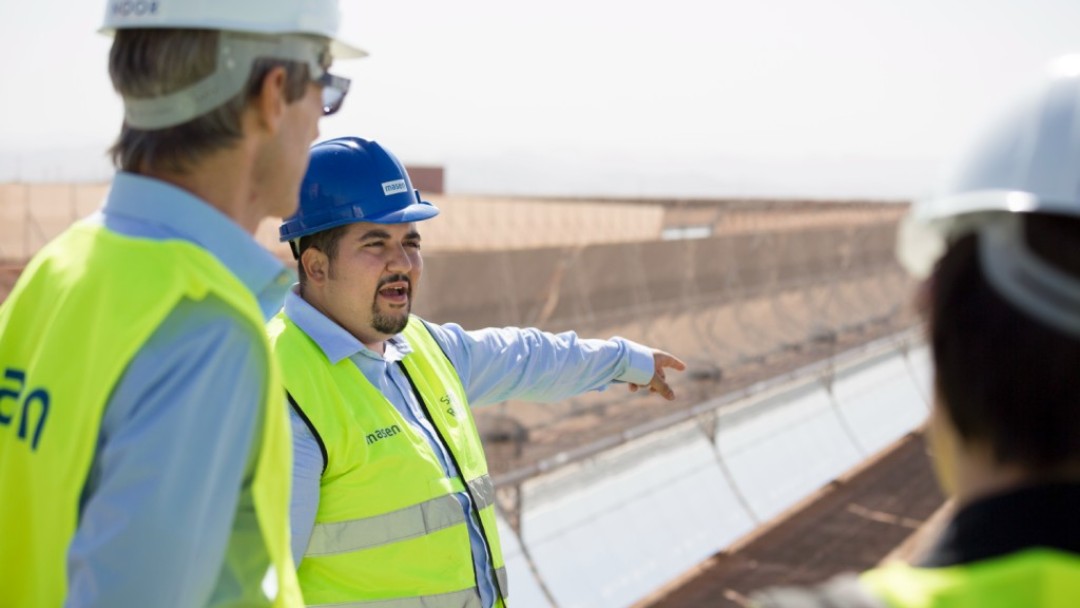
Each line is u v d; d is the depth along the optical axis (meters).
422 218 2.79
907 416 19.94
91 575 1.37
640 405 14.66
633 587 10.26
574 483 10.65
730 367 18.14
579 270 14.34
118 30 1.56
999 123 0.90
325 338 2.68
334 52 1.77
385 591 2.61
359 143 2.82
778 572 12.05
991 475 0.88
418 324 2.94
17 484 1.52
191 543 1.40
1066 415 0.84
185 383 1.41
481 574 2.74
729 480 13.48
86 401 1.42
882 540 13.32
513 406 12.18
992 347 0.86
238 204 1.60
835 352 21.23
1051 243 0.85
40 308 1.56
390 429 2.66
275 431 1.53
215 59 1.51
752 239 20.11
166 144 1.54
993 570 0.81
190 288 1.44
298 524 2.55
